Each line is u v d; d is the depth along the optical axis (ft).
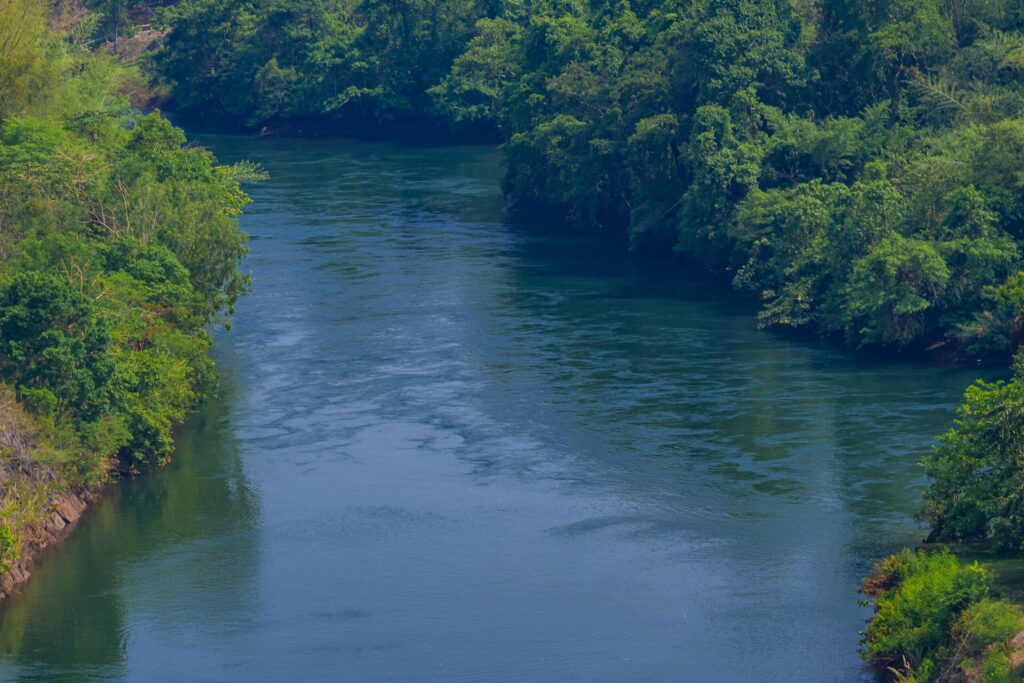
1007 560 177.06
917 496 209.97
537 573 190.49
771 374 274.57
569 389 266.77
